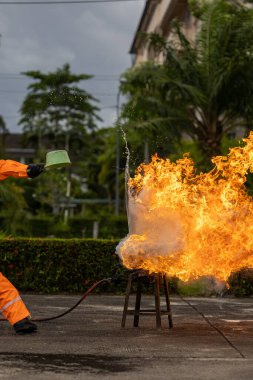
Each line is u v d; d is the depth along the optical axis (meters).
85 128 75.12
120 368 5.73
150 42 23.92
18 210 24.33
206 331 7.79
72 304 10.76
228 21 22.41
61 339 7.11
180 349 6.58
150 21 57.56
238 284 12.09
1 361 5.97
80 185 75.56
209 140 22.73
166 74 23.42
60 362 5.95
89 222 38.91
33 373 5.52
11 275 12.88
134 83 23.64
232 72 22.20
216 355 6.30
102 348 6.61
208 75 22.72
